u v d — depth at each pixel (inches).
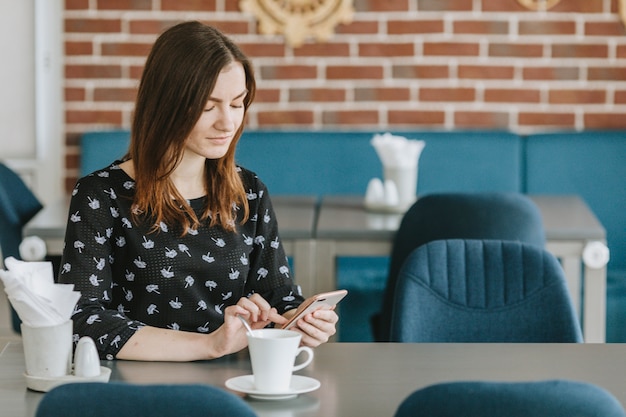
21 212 154.6
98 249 88.7
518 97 196.2
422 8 194.9
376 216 152.6
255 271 97.0
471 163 190.1
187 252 91.0
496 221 138.1
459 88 195.9
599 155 189.6
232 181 93.2
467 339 106.3
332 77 196.4
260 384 74.2
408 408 61.3
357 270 172.6
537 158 189.8
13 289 74.6
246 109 92.4
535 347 89.3
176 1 194.5
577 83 195.9
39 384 75.0
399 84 196.4
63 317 76.0
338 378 79.1
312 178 190.5
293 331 79.9
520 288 106.5
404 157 155.9
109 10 195.0
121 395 59.1
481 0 194.5
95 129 197.0
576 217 153.3
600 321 144.2
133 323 85.0
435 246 107.9
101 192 90.0
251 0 194.2
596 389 61.0
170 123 86.6
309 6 194.9
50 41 195.5
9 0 194.9
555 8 194.5
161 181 89.3
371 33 195.5
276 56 195.8
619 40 195.2
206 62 85.7
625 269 189.2
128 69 195.9
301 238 142.7
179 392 59.1
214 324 92.3
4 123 197.5
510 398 59.9
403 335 104.7
